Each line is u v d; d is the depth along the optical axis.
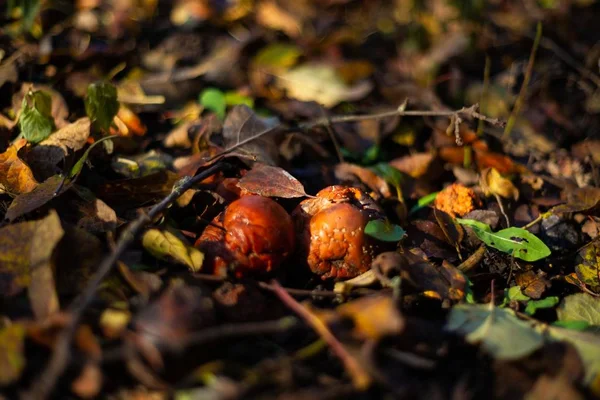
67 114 0.76
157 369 0.54
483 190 0.75
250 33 0.98
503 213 0.72
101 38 0.91
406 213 0.72
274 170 0.66
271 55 0.93
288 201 0.67
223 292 0.60
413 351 0.57
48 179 0.64
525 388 0.56
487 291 0.65
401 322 0.55
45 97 0.71
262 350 0.58
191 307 0.56
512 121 0.85
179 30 0.97
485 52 1.01
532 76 0.95
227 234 0.61
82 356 0.54
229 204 0.66
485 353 0.57
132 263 0.60
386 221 0.64
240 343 0.58
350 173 0.74
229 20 0.99
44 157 0.69
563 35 1.04
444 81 0.93
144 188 0.67
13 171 0.66
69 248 0.60
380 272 0.61
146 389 0.54
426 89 0.91
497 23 1.08
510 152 0.83
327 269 0.62
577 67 0.95
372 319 0.56
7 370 0.53
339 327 0.57
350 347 0.55
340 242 0.62
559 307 0.64
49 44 0.86
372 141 0.81
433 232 0.68
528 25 1.06
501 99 0.92
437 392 0.55
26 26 0.84
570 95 0.93
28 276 0.57
